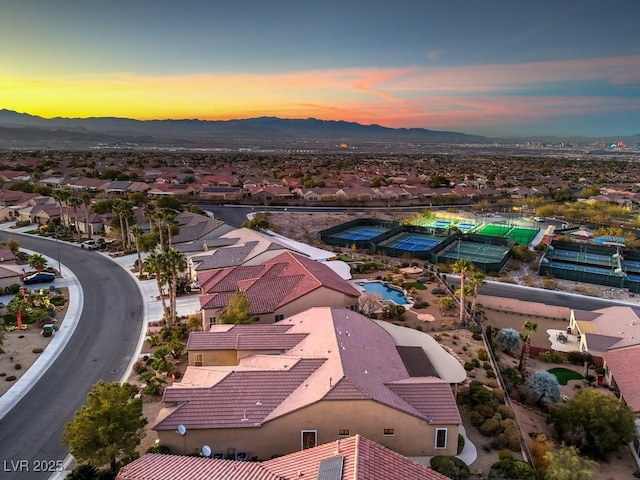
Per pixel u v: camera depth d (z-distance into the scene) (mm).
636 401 44375
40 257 80312
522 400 48781
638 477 38438
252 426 35500
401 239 121938
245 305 55781
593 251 112938
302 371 40250
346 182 187500
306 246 93375
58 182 175125
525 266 101062
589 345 58688
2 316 63875
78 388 46500
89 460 34031
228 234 95438
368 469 27422
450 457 36000
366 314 65375
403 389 39094
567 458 33562
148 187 161000
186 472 29922
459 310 71000
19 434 39250
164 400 37125
